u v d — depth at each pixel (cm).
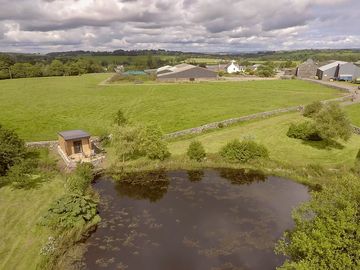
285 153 4406
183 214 2986
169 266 2266
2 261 2208
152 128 4344
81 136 4266
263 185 3609
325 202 1870
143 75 14800
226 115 6756
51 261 2219
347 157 4197
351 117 6056
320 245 1612
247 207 3106
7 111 7362
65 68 17412
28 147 4628
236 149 4175
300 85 11312
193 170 4038
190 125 6091
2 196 3178
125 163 4153
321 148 4569
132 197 3362
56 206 2759
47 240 2445
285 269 1800
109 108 7794
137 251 2431
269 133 5297
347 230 1622
